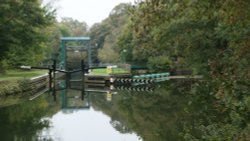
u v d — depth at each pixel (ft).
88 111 104.01
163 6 57.47
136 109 104.17
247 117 34.40
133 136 70.18
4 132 72.95
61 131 75.56
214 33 72.13
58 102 123.13
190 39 78.07
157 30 84.23
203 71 68.95
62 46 219.61
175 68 200.34
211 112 51.37
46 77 183.21
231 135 34.24
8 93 121.08
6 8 129.18
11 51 147.74
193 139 47.21
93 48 371.15
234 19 30.19
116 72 200.95
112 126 81.30
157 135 67.41
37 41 155.84
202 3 36.01
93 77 185.57
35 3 144.15
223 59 38.73
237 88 34.96
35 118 88.94
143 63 229.45
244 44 33.71
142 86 175.01
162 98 123.65
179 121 74.84
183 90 130.00
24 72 196.13
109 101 125.70
